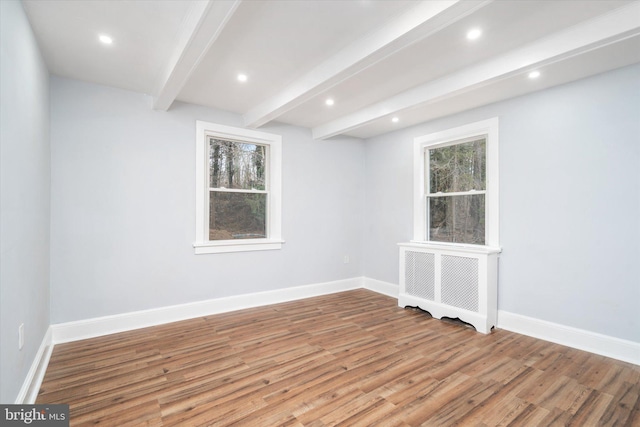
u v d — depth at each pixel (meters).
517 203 3.22
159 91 2.95
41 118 2.39
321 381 2.23
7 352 1.55
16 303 1.71
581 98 2.80
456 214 3.91
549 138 3.00
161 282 3.39
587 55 2.37
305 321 3.48
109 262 3.11
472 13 1.89
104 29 2.14
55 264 2.84
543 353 2.69
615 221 2.61
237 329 3.22
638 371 2.37
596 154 2.71
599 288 2.69
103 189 3.07
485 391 2.11
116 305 3.14
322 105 3.64
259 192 4.21
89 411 1.88
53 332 2.82
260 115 3.60
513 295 3.24
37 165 2.24
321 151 4.69
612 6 1.87
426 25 1.88
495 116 3.40
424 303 3.76
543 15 1.96
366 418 1.83
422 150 4.25
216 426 1.76
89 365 2.44
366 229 5.10
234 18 2.01
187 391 2.10
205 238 3.77
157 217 3.37
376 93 3.27
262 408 1.92
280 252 4.28
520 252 3.19
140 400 1.99
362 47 2.25
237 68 2.72
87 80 2.97
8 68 1.57
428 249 3.73
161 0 1.86
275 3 1.86
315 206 4.62
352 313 3.77
